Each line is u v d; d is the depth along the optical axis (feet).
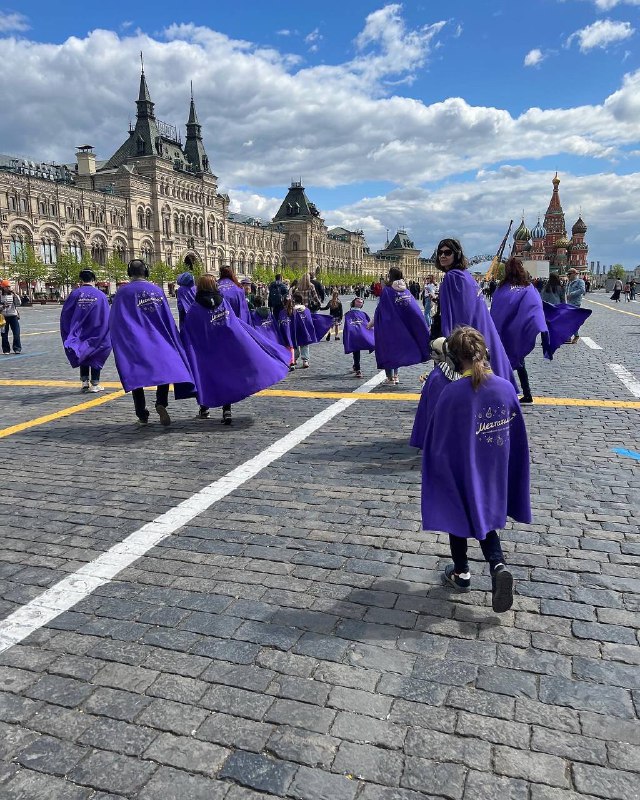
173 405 31.12
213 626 10.92
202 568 13.11
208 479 18.99
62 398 33.09
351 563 13.21
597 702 8.87
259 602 11.70
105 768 7.86
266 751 8.06
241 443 23.17
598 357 45.03
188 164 323.16
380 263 627.05
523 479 11.49
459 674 9.52
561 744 8.11
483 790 7.41
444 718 8.59
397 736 8.27
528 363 42.47
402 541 14.28
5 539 14.80
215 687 9.31
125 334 24.85
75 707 8.96
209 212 330.75
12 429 26.11
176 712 8.81
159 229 284.82
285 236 453.17
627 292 166.81
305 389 34.35
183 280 32.48
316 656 10.01
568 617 11.02
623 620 10.90
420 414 15.69
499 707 8.79
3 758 8.06
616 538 14.12
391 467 19.74
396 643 10.33
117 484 18.71
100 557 13.71
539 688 9.17
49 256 227.20
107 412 29.43
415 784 7.52
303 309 42.45
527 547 13.75
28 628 10.97
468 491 10.73
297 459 20.84
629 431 23.29
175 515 16.10
